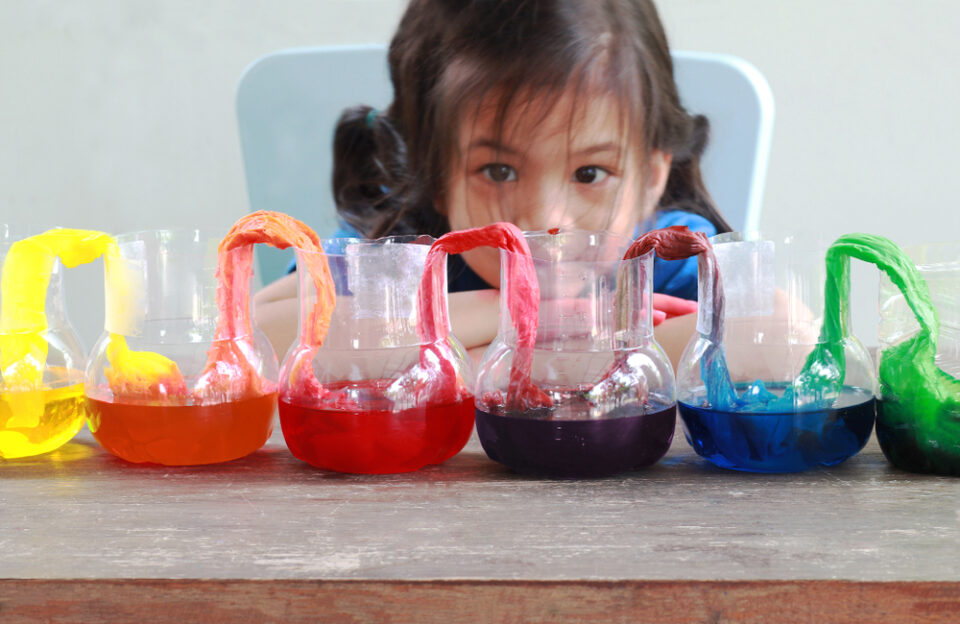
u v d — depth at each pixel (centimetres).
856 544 51
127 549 52
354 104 178
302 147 181
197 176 201
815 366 64
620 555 50
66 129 202
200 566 49
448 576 47
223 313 68
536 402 64
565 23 161
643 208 171
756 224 175
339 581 47
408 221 177
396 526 56
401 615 47
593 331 64
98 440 71
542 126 164
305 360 67
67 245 73
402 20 173
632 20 164
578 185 167
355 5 192
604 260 64
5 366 70
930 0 180
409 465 67
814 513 57
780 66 185
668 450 75
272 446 78
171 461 70
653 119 168
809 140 187
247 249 69
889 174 187
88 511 59
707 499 61
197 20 196
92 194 203
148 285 68
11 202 204
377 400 65
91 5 198
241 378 69
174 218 203
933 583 46
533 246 64
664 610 46
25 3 198
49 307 75
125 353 68
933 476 66
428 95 170
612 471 65
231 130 200
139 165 202
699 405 67
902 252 63
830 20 183
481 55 163
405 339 67
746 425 64
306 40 194
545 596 46
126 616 48
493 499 61
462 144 168
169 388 67
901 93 184
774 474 67
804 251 65
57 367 73
